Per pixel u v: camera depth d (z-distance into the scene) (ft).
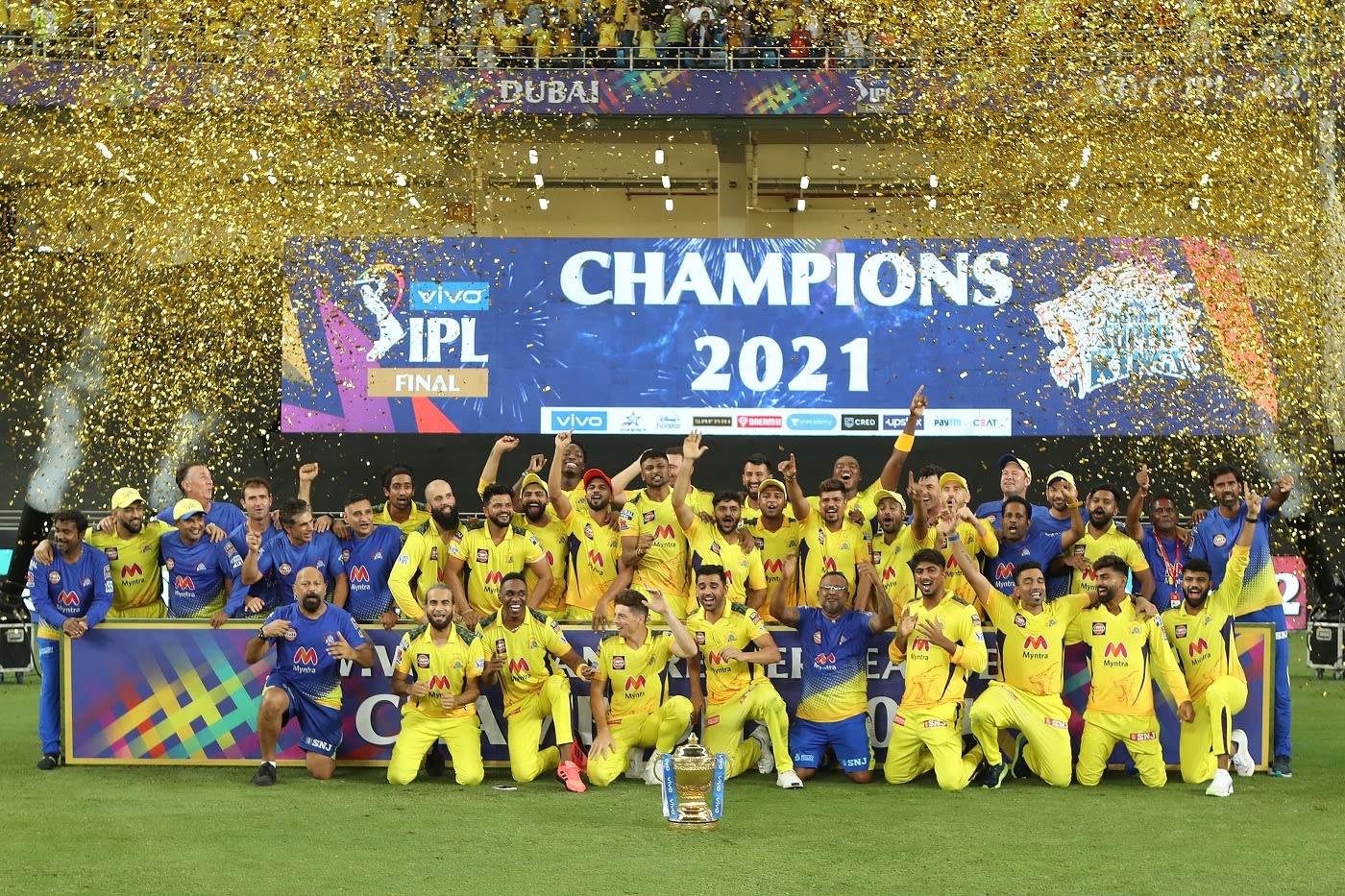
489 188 127.44
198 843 35.68
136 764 48.34
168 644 48.42
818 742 46.03
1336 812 40.24
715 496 49.03
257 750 48.29
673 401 106.73
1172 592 50.42
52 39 105.91
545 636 45.55
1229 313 98.32
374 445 106.01
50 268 106.73
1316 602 96.07
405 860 33.78
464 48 114.01
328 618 45.85
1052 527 49.73
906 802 41.91
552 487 49.73
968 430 104.32
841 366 106.01
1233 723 47.29
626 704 45.60
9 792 43.32
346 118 107.14
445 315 105.60
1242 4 94.68
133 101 101.71
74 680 48.47
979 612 49.11
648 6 119.34
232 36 102.42
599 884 31.24
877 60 112.37
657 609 45.03
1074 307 102.27
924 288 104.99
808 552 49.60
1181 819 39.11
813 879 31.81
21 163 105.60
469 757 45.06
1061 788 44.52
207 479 52.42
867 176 130.72
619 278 106.52
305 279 104.58
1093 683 45.55
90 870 32.68
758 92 114.93
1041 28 97.60
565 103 114.73
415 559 48.11
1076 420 102.42
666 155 126.00
